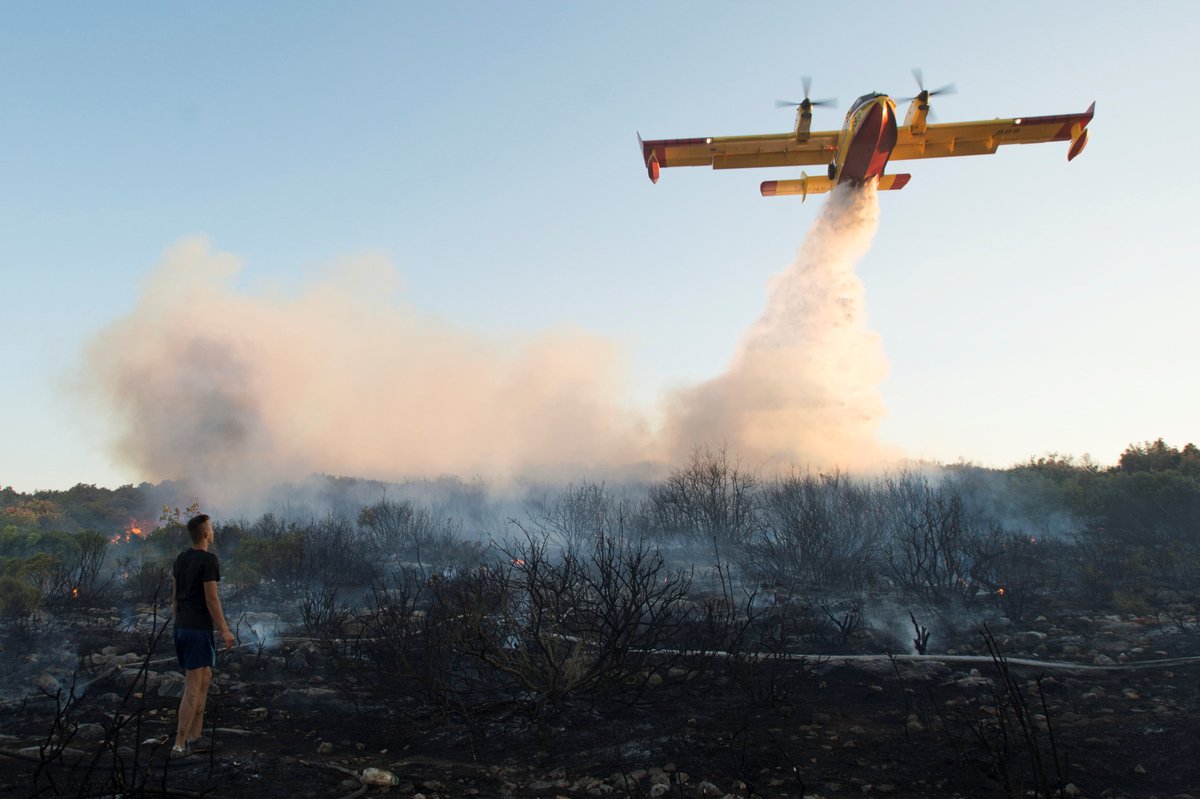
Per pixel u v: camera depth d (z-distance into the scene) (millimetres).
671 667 6598
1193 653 6953
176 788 4391
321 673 7180
